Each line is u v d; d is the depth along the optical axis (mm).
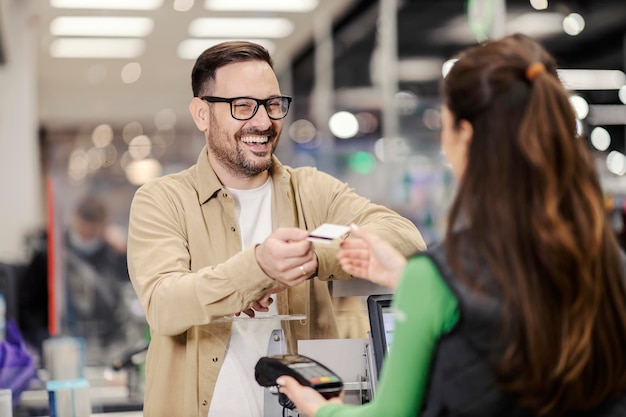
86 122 19734
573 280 1490
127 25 12594
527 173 1508
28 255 6938
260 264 2092
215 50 2422
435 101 9094
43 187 19234
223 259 2408
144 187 2445
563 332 1484
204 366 2291
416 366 1557
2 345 3000
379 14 10453
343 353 2205
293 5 11617
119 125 19875
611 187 7203
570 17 8414
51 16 11898
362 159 9289
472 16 8523
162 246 2305
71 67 15758
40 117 19297
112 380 4281
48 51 14266
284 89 15016
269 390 2271
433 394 1556
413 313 1547
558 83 1561
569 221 1516
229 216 2438
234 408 2281
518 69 1547
